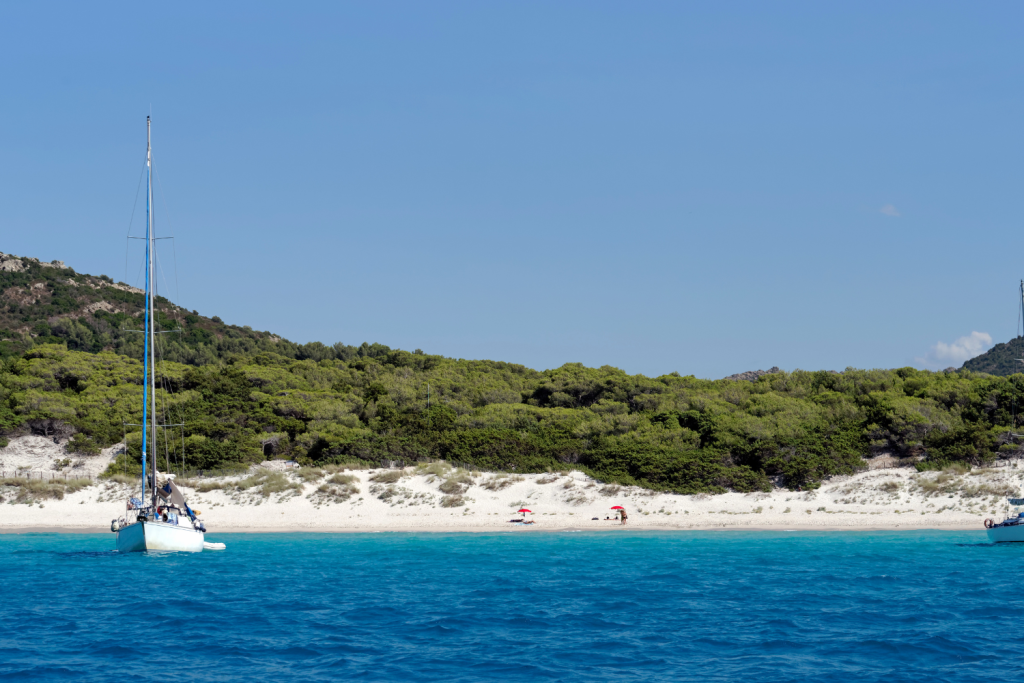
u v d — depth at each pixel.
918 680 20.97
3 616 28.80
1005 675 21.33
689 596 32.09
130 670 22.11
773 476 65.62
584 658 23.11
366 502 63.12
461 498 63.28
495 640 25.14
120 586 35.09
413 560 43.22
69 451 70.19
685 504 61.88
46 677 21.52
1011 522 47.16
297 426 75.56
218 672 21.89
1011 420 68.12
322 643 24.83
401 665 22.48
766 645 24.38
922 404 71.00
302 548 48.81
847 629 26.28
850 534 53.00
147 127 50.75
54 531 58.22
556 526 58.38
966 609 29.19
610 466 68.06
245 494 63.97
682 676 21.38
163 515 45.53
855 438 69.06
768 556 43.53
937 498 58.72
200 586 35.00
